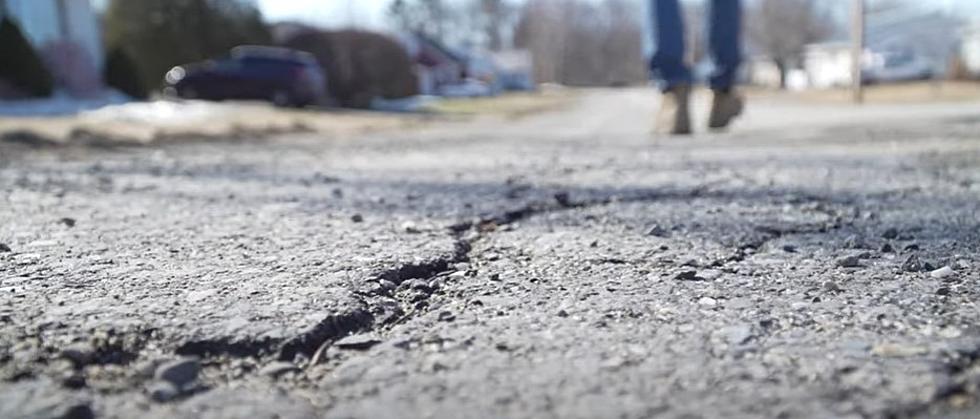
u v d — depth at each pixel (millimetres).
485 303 1250
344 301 1220
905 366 896
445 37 88688
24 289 1346
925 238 1752
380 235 1938
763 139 5953
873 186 2838
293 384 904
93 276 1461
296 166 4613
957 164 3660
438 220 2195
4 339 1039
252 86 17328
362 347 1028
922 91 26562
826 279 1365
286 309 1173
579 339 1044
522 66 71125
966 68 33938
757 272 1435
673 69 6762
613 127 11359
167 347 1016
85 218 2357
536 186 3080
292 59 17672
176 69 18453
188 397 865
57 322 1113
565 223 2090
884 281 1341
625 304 1219
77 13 19062
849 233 1844
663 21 6691
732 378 885
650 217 2154
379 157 5348
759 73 64750
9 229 2127
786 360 936
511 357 978
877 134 6203
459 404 835
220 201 2785
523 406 826
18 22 13977
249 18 23016
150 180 3748
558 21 83125
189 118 11023
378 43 25531
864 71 38875
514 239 1856
